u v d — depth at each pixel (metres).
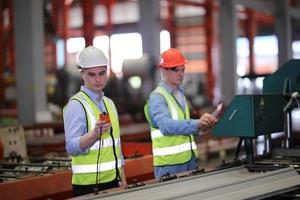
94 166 2.86
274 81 3.52
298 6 15.80
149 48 10.06
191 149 3.64
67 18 14.14
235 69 12.04
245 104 2.98
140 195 2.31
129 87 10.48
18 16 7.47
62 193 3.39
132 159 3.91
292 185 2.51
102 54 2.86
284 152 3.29
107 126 2.63
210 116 3.04
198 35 17.70
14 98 10.16
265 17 17.83
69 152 2.76
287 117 3.30
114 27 17.62
